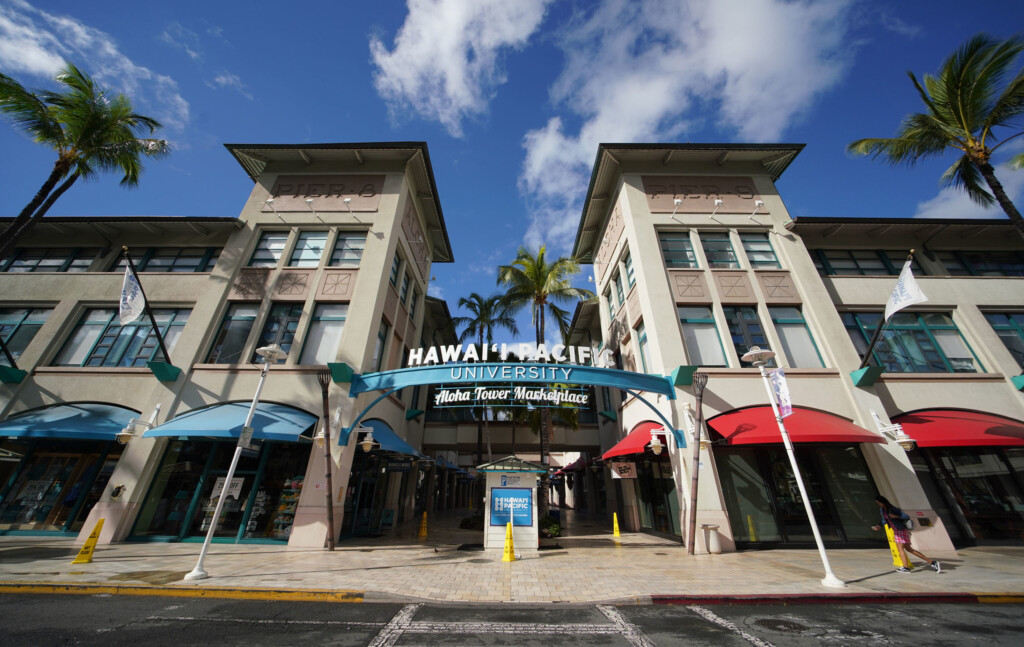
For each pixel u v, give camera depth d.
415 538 14.12
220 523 11.93
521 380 12.50
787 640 5.03
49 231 16.64
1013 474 12.43
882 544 11.36
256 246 16.39
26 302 15.32
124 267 16.39
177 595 6.78
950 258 16.62
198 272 15.86
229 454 12.77
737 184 17.38
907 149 13.66
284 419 12.09
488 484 11.98
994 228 15.98
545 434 17.11
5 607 5.80
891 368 14.03
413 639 4.96
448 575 8.27
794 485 12.15
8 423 12.15
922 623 5.66
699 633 5.26
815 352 14.07
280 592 6.86
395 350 17.94
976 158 12.45
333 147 17.88
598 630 5.36
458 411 24.80
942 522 11.73
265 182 17.73
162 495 12.17
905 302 10.63
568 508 40.72
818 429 11.00
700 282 15.05
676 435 12.20
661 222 16.31
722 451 12.58
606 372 12.72
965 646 4.81
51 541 10.98
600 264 22.11
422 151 18.23
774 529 11.65
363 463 14.52
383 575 8.13
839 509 11.79
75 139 13.39
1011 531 11.71
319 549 11.12
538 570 8.83
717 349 14.02
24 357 14.06
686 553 10.92
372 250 15.89
